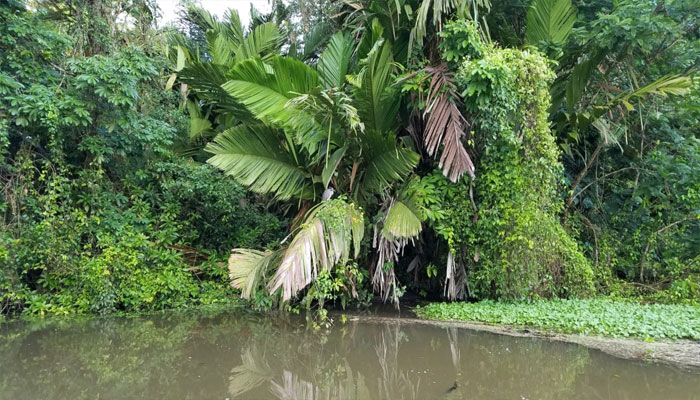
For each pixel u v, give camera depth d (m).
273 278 5.38
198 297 7.31
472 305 6.41
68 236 6.42
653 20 6.61
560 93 7.45
